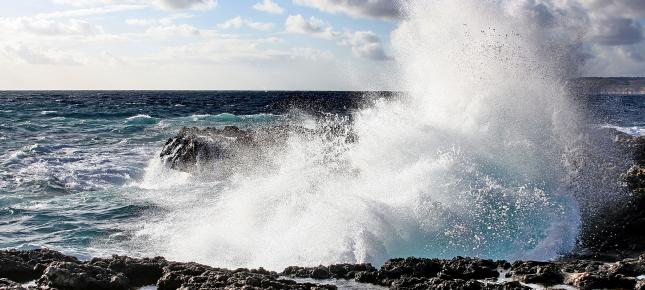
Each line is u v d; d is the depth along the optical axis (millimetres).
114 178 18812
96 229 11703
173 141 20609
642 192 10852
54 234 11383
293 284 6582
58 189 16734
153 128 35031
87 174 19062
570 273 7262
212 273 6855
